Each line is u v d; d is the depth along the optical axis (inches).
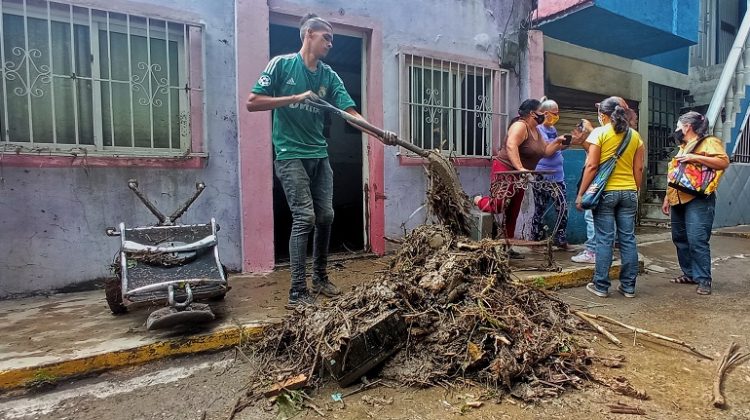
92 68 144.8
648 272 189.9
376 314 95.3
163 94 156.2
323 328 94.0
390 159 195.5
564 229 213.2
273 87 120.2
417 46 199.6
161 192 154.2
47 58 139.3
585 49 272.8
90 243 145.0
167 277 108.4
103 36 146.7
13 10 133.9
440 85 207.0
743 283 171.0
